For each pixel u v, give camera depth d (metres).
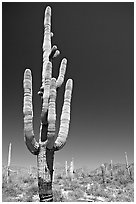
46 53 6.88
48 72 6.15
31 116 5.78
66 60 6.91
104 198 15.20
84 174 30.67
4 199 12.69
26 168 32.38
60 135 6.06
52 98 5.75
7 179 19.84
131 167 28.20
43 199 5.66
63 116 6.19
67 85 6.40
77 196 15.02
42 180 5.71
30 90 5.85
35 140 5.85
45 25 7.19
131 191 18.05
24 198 13.10
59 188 17.77
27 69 5.89
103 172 24.45
